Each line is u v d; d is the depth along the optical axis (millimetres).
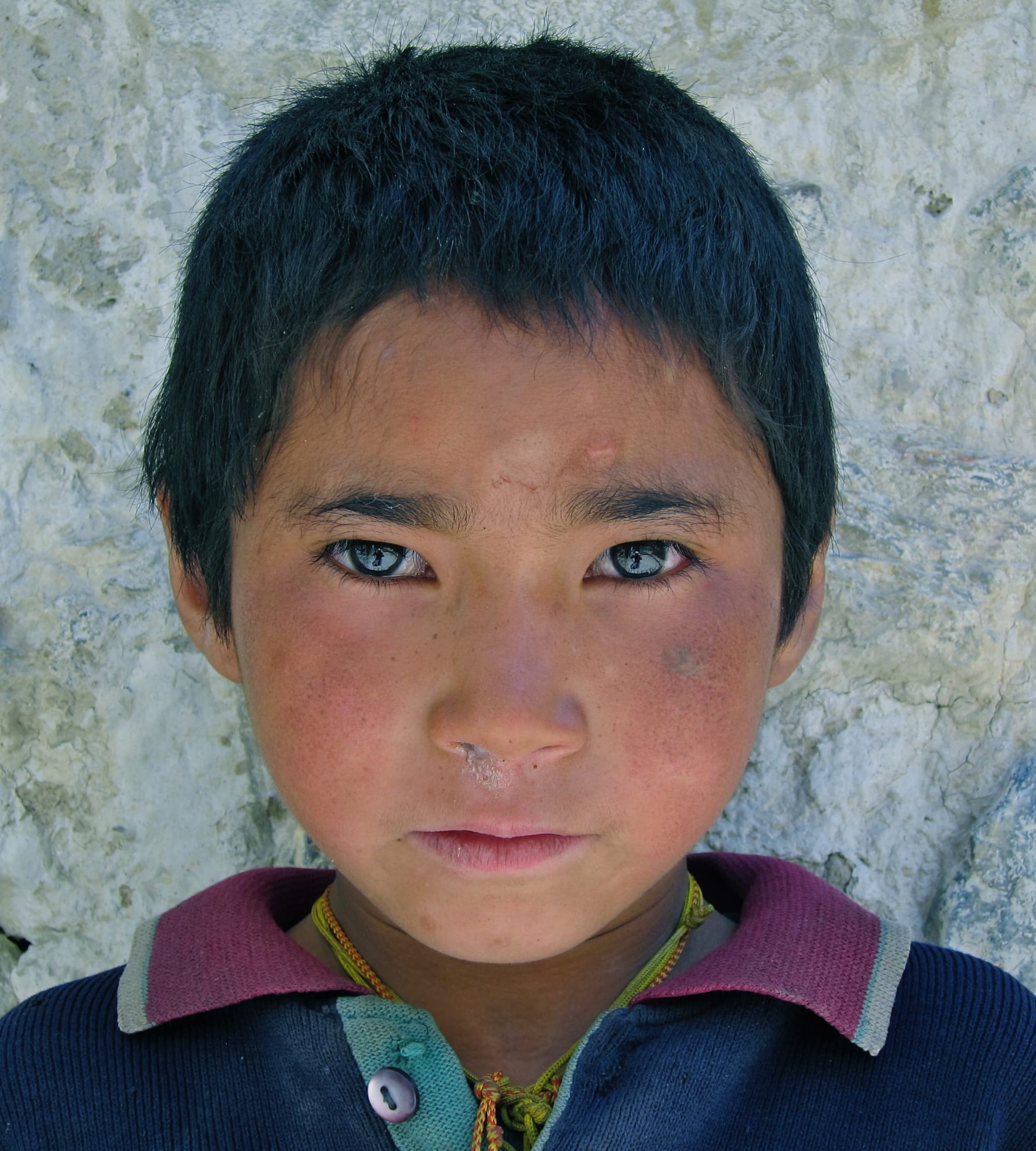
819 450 1101
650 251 925
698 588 951
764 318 1002
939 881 1325
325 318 917
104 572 1365
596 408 889
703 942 1120
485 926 933
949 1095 996
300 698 941
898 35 1370
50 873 1374
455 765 901
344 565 938
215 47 1367
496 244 897
